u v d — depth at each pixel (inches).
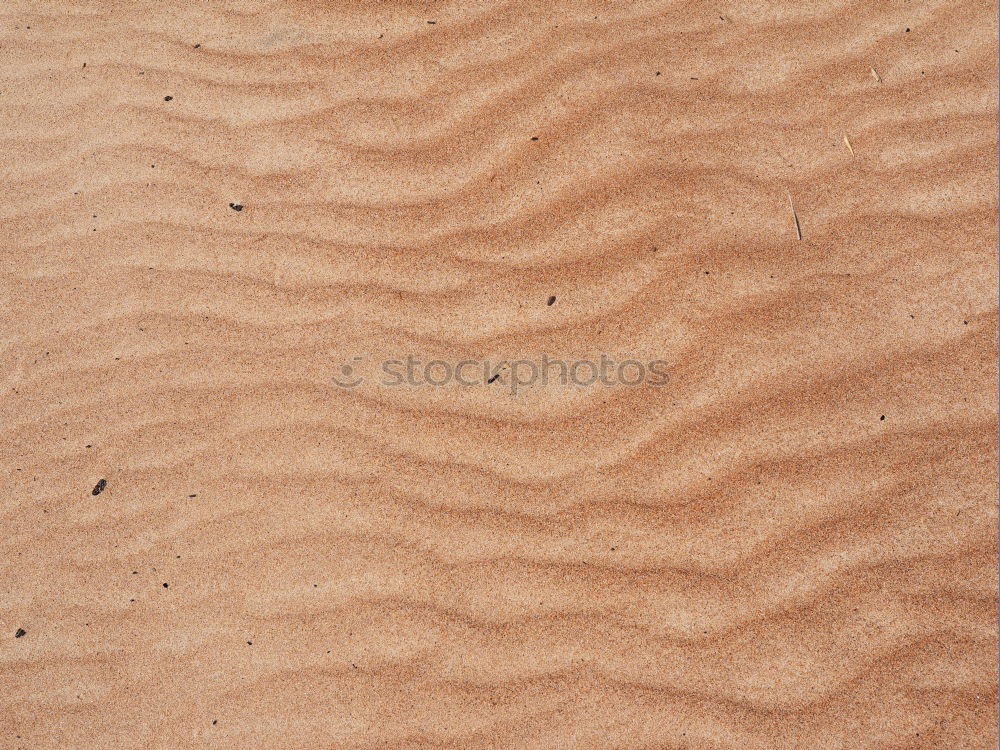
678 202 95.5
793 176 96.3
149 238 101.4
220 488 89.0
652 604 80.7
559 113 101.3
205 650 84.0
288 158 103.5
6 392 95.8
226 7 113.3
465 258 95.3
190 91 108.7
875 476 83.5
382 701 80.5
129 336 97.0
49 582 87.9
